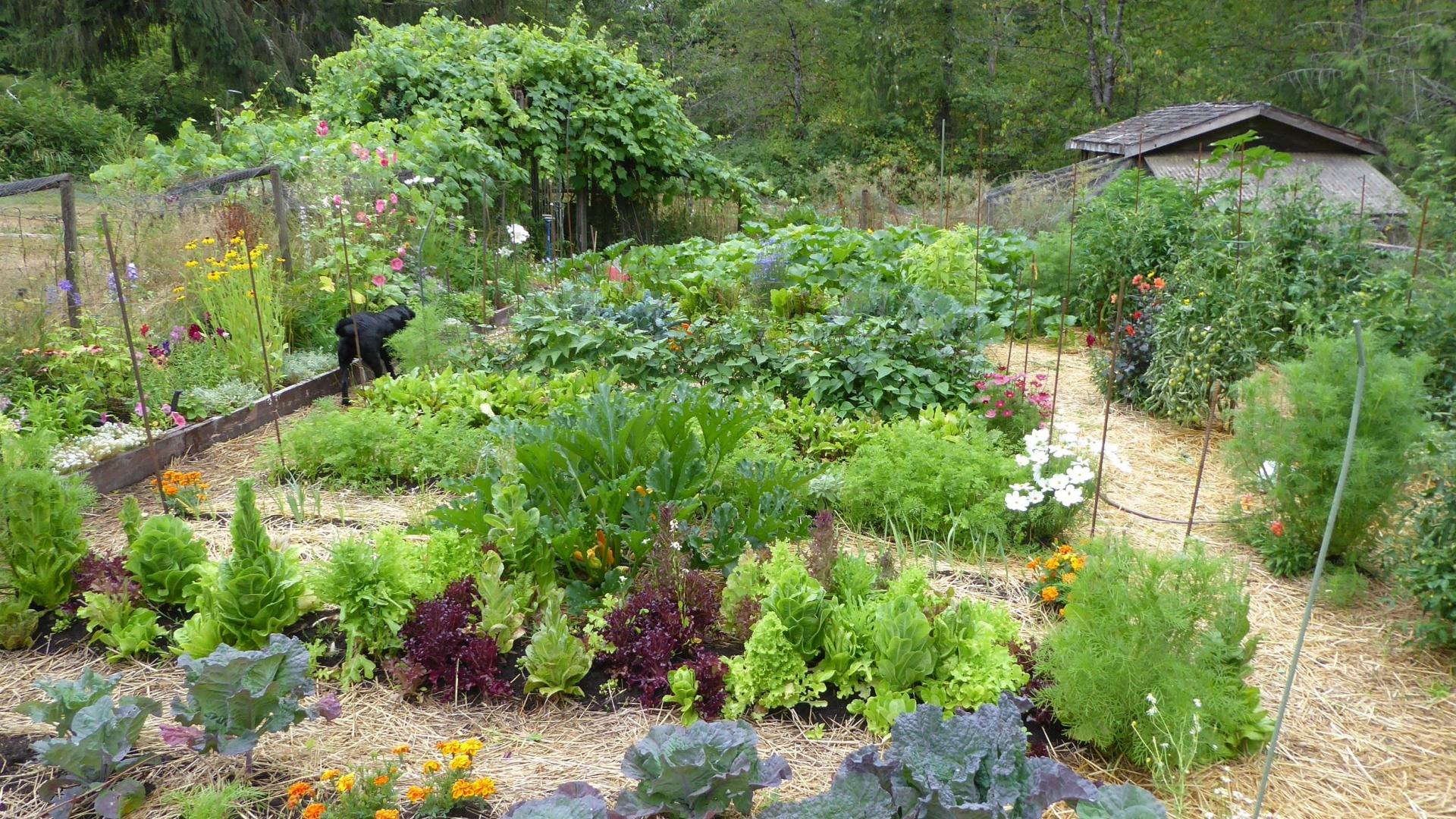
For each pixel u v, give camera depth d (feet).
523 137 42.70
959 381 21.68
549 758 10.31
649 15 99.14
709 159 50.16
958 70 90.89
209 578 12.67
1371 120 65.41
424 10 80.43
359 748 10.44
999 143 88.17
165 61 78.28
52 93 65.10
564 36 46.42
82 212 28.09
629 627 11.85
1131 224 30.25
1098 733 10.17
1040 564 14.21
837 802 8.15
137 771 9.98
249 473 18.19
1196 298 22.33
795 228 37.88
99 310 21.80
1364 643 13.03
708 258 33.58
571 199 47.98
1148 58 88.69
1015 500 15.10
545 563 13.04
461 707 11.22
